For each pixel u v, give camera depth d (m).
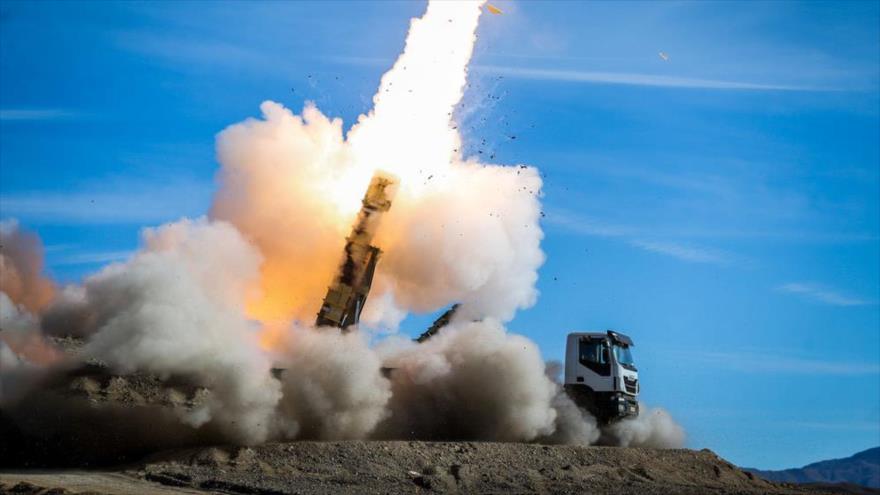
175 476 29.64
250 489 27.86
